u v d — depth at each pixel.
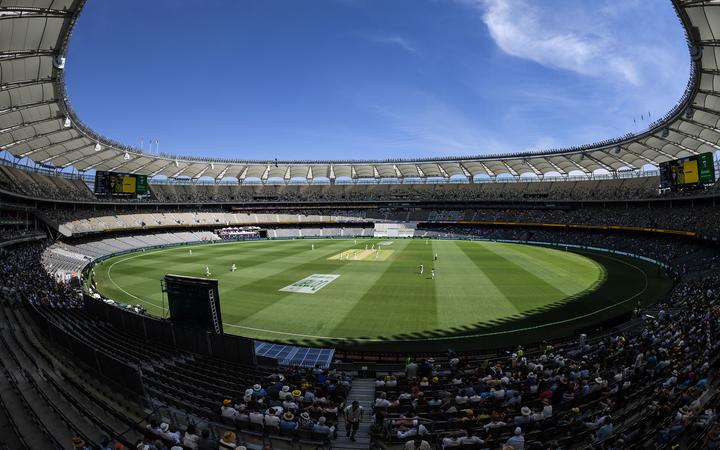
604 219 77.50
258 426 10.89
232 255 63.19
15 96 36.53
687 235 58.50
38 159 65.62
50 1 25.50
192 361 17.19
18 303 24.73
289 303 31.95
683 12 29.03
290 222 107.25
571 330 25.50
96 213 80.06
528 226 90.81
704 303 24.48
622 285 38.41
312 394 12.76
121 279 44.12
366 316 28.42
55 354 16.62
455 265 50.31
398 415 11.87
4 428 10.88
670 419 10.36
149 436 9.62
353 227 107.38
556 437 10.36
